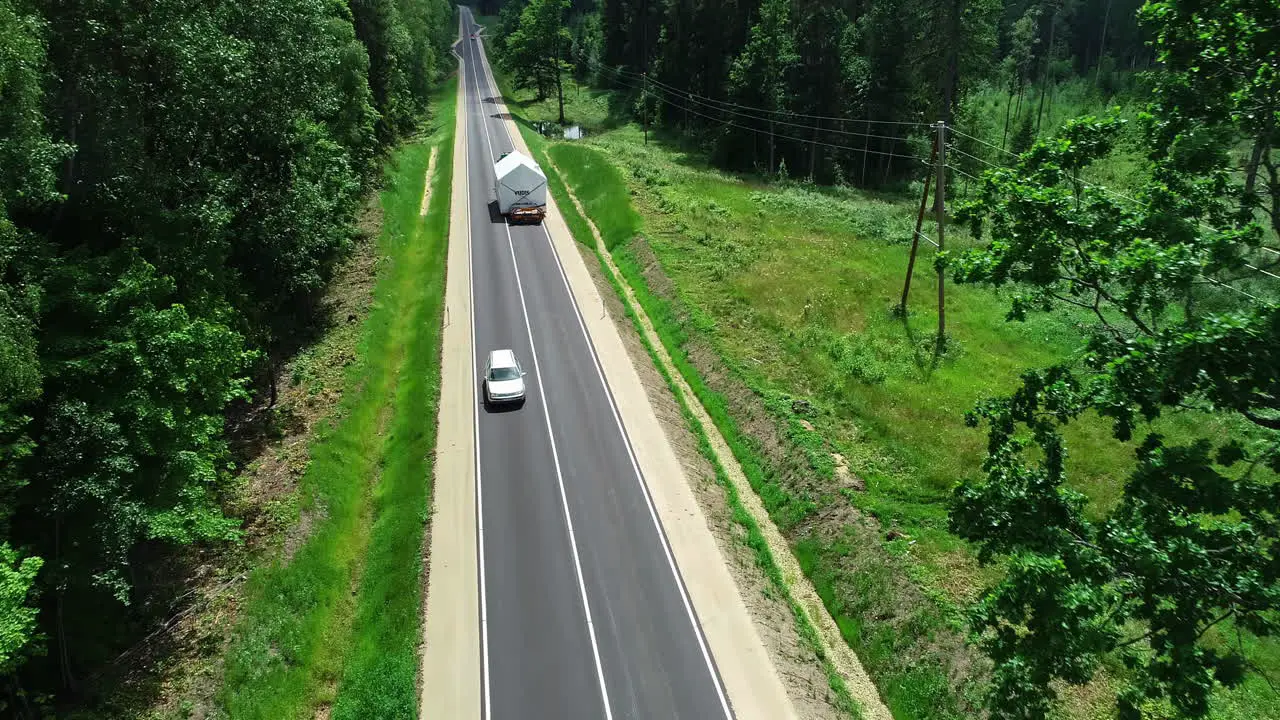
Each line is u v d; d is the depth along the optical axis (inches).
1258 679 744.3
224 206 1108.5
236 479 1077.1
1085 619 490.9
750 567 992.9
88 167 975.6
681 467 1158.3
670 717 781.3
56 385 811.4
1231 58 542.6
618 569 967.0
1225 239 509.0
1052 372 599.2
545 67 4163.4
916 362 1379.2
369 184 2175.2
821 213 2182.6
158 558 964.6
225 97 1117.1
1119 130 609.9
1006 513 578.6
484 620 891.4
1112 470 1070.4
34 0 901.8
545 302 1679.4
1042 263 586.6
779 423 1201.4
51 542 804.0
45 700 759.7
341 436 1198.9
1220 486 474.9
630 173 2458.2
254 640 854.5
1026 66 4094.5
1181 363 467.5
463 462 1161.4
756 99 2950.3
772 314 1540.4
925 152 2901.1
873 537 970.1
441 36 4817.9
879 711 820.6
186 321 884.6
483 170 2677.2
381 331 1531.7
